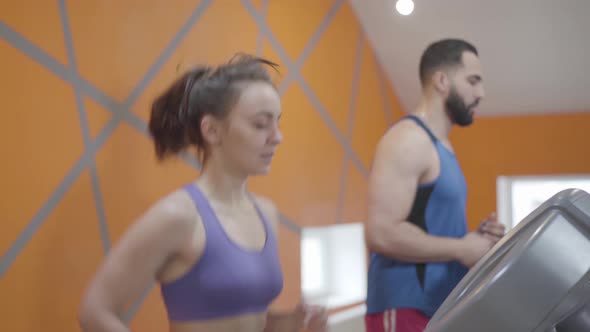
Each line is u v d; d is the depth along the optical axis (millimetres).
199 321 1214
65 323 1683
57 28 1670
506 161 3496
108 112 1829
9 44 1539
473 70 1986
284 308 2645
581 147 3293
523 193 3600
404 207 1835
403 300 1848
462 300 579
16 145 1551
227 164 1285
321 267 3373
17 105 1557
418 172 1855
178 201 1210
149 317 1971
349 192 3166
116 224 1848
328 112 2967
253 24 2479
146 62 1971
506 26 3004
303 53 2785
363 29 3270
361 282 3350
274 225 1441
